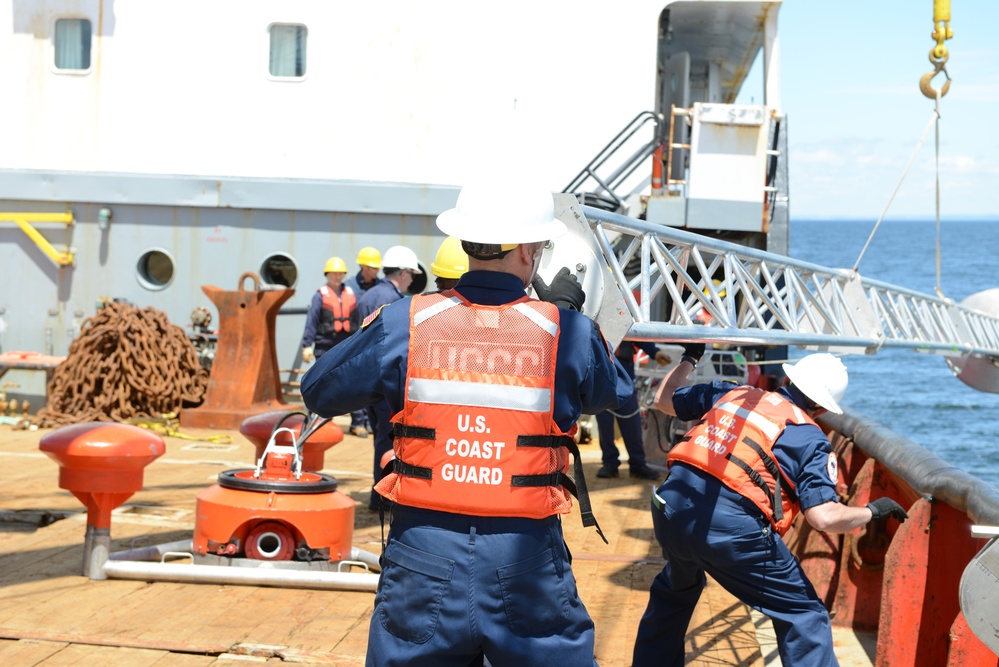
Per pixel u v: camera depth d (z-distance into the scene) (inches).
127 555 227.0
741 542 156.6
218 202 503.8
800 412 161.0
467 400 108.3
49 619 193.8
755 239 478.0
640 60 488.4
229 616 199.0
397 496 109.7
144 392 461.7
